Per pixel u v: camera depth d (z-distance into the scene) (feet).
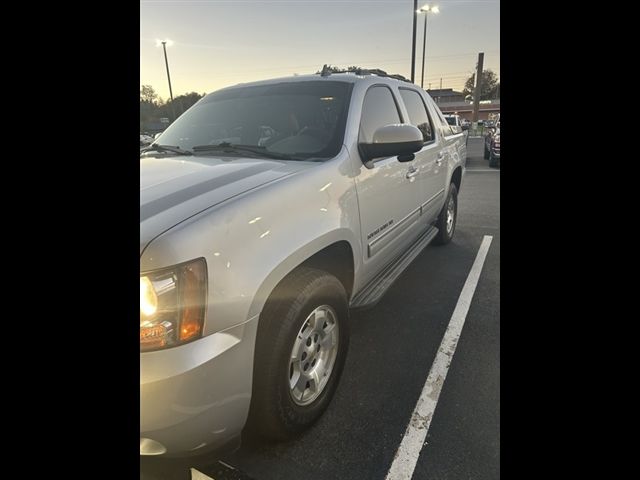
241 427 5.09
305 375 6.37
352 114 8.20
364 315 10.54
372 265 8.64
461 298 11.47
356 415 6.91
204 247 4.56
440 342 9.19
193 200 5.10
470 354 8.68
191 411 4.42
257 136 8.42
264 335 5.52
